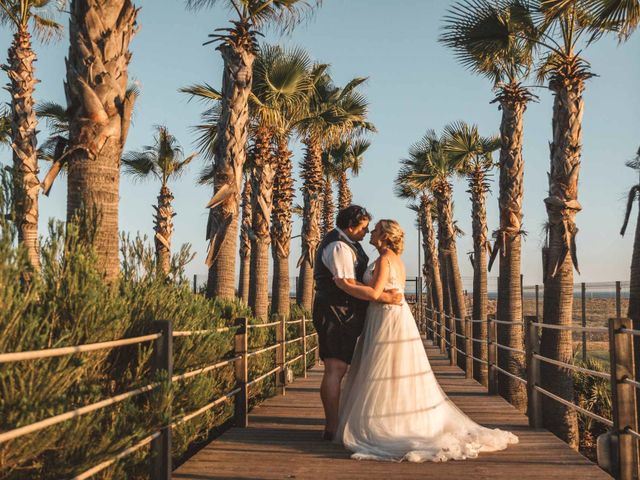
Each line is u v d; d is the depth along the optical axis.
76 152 5.95
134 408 4.20
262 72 15.30
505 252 14.95
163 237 25.48
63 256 4.44
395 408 5.73
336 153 29.50
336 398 6.17
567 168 11.57
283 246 18.12
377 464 5.33
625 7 10.13
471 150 22.05
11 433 2.85
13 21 14.52
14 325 3.52
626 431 4.84
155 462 4.43
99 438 4.17
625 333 4.91
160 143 25.20
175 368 5.45
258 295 15.47
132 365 4.95
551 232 11.66
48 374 3.52
